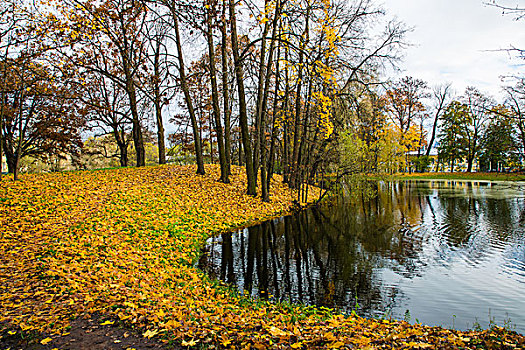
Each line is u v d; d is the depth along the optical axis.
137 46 17.58
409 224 13.70
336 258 9.10
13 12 11.56
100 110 24.89
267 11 12.95
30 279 5.22
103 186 14.03
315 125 16.66
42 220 8.91
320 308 5.94
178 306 4.76
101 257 6.62
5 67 12.11
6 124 22.17
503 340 4.00
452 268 8.26
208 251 9.45
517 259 8.88
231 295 6.20
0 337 3.56
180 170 19.89
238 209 14.75
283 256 9.28
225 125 18.28
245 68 14.18
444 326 5.28
